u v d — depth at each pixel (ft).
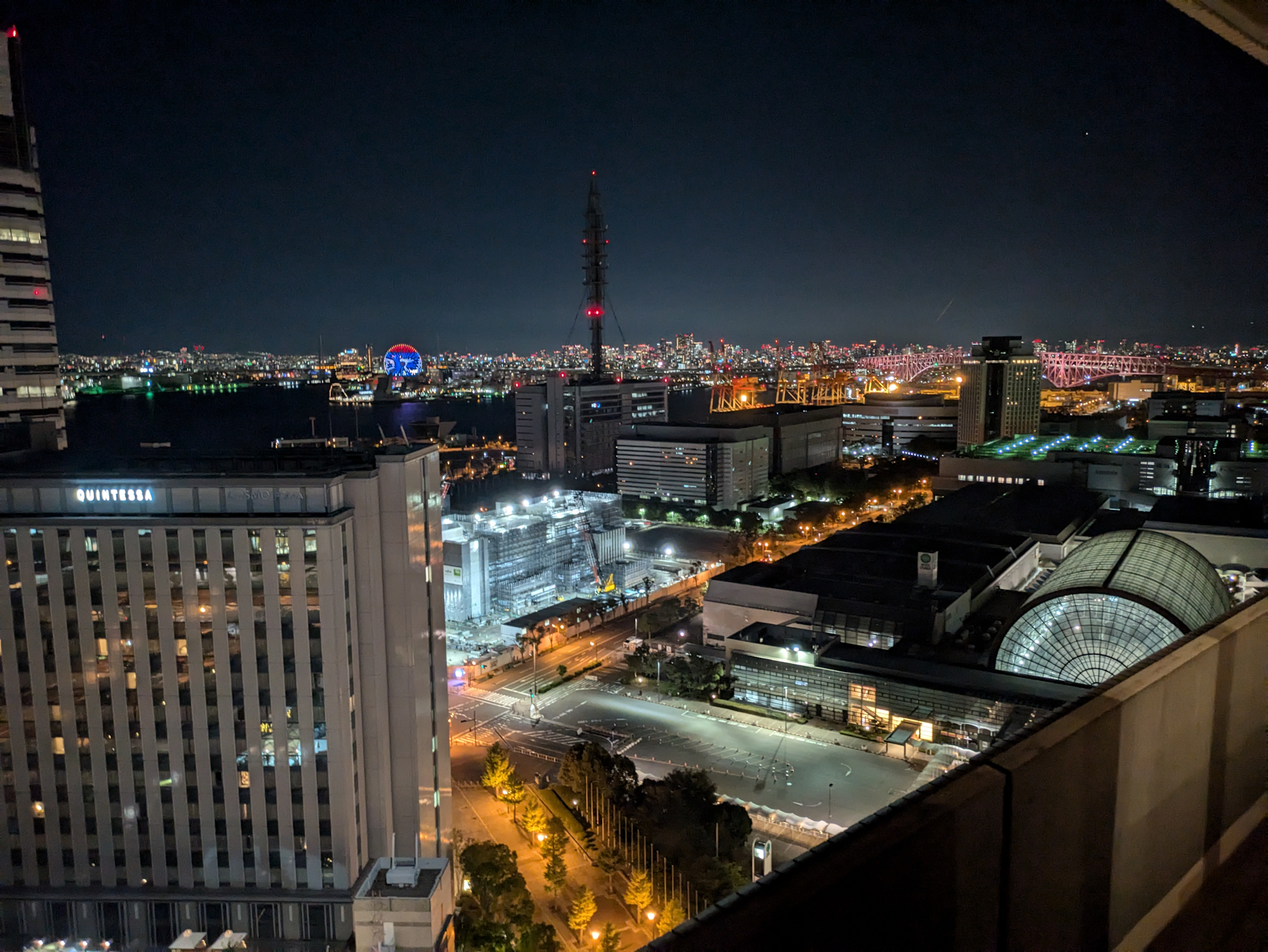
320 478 314.14
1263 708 58.85
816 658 542.57
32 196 561.02
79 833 319.27
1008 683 472.44
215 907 318.65
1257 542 644.27
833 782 459.32
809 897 30.04
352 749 325.21
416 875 276.62
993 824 37.14
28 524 308.60
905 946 33.37
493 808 444.14
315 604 310.86
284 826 317.63
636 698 580.71
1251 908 52.29
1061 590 449.06
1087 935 43.62
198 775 316.81
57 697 314.76
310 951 313.73
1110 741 44.55
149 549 309.63
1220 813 54.54
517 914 326.85
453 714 559.79
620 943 333.83
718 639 645.10
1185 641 53.57
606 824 389.60
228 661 313.32
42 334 571.69
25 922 320.09
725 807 383.04
